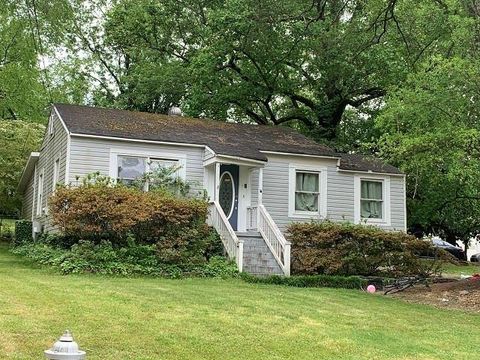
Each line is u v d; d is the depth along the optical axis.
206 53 23.73
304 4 19.58
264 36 22.25
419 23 16.67
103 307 8.62
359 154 23.91
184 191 17.22
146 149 17.38
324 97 27.48
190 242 14.78
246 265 15.16
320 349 7.11
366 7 19.41
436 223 29.03
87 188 14.55
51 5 18.33
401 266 16.14
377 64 23.08
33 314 7.77
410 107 12.89
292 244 15.80
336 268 15.26
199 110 26.06
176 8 27.61
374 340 7.82
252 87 26.08
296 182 19.39
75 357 3.27
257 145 19.03
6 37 25.50
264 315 9.01
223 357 6.44
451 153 12.85
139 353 6.30
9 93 26.81
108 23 30.14
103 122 18.03
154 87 27.83
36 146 25.59
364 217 20.31
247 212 18.27
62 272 12.88
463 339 8.34
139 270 13.45
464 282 14.87
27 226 21.61
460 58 12.55
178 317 8.33
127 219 13.94
